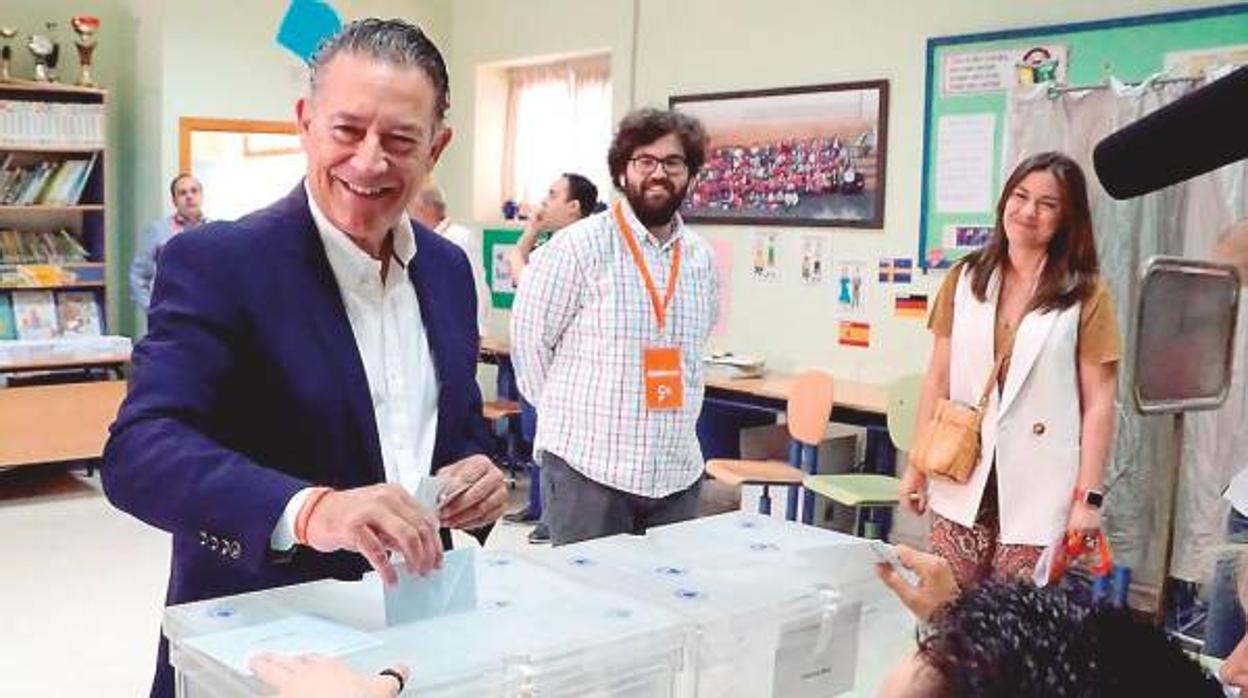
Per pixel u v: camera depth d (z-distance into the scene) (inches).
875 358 196.4
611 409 102.3
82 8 245.6
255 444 50.8
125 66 252.1
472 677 37.5
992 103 177.0
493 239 270.2
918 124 187.6
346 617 42.4
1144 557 133.1
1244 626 71.6
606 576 49.8
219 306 49.0
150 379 47.7
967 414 105.9
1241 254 65.7
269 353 50.0
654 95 231.0
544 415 107.3
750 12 211.5
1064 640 25.1
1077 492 102.7
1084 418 103.1
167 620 42.2
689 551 53.9
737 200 216.4
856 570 50.7
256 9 249.8
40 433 215.0
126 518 199.2
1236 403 126.1
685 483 106.6
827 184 201.5
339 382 51.5
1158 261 44.0
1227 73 27.1
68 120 227.8
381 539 41.3
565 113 259.6
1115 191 28.4
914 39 187.3
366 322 54.1
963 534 106.5
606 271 103.1
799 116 204.7
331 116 48.4
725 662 45.3
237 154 251.3
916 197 188.7
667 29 227.1
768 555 53.3
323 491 43.4
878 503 157.6
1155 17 158.6
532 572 49.3
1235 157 26.5
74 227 239.9
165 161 241.8
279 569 47.9
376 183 49.2
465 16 274.7
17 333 228.1
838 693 49.8
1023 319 102.7
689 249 107.8
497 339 250.1
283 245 51.3
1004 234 105.5
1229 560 77.0
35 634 145.6
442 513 50.6
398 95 47.8
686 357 105.7
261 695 35.8
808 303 206.2
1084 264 102.7
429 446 56.7
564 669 39.6
